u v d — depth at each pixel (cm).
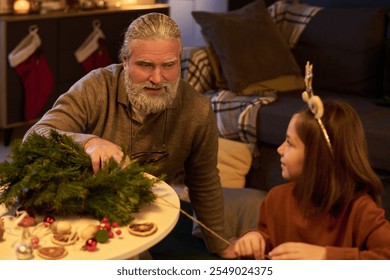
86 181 150
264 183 327
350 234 141
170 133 197
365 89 357
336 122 139
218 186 213
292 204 150
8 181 158
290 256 136
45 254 135
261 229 157
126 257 139
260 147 328
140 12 461
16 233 147
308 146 140
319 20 379
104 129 195
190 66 354
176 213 158
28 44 396
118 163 158
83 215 155
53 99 416
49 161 155
